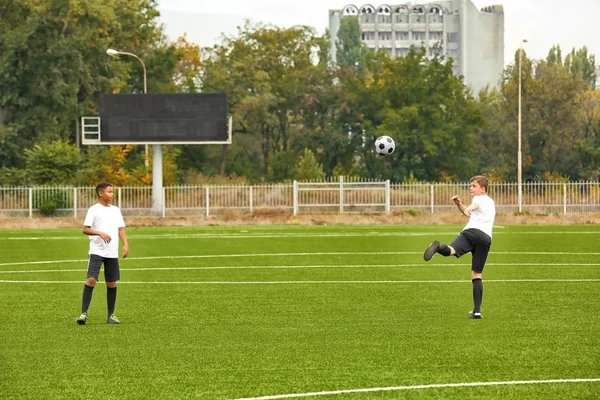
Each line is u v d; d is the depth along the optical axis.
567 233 77.19
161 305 35.53
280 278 44.59
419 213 102.81
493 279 43.50
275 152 187.25
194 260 53.94
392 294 38.38
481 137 186.62
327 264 51.22
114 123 103.31
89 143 103.25
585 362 24.31
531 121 180.25
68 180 116.81
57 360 24.92
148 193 106.31
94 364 24.38
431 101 174.00
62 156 119.12
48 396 20.97
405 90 175.25
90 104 155.12
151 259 54.66
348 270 47.97
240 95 180.00
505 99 191.12
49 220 94.31
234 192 107.19
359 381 22.22
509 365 23.97
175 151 141.00
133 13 171.00
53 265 51.72
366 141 178.00
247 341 27.64
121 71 159.12
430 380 22.30
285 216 99.25
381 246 63.91
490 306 34.69
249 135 184.38
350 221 96.69
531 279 43.47
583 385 21.72
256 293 39.00
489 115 188.12
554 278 43.88
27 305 35.69
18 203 104.56
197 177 126.69
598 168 176.62
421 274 45.91
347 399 20.48
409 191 108.69
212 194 107.06
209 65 186.25
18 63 144.50
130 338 28.27
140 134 103.38
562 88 180.50
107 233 31.00
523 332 28.97
